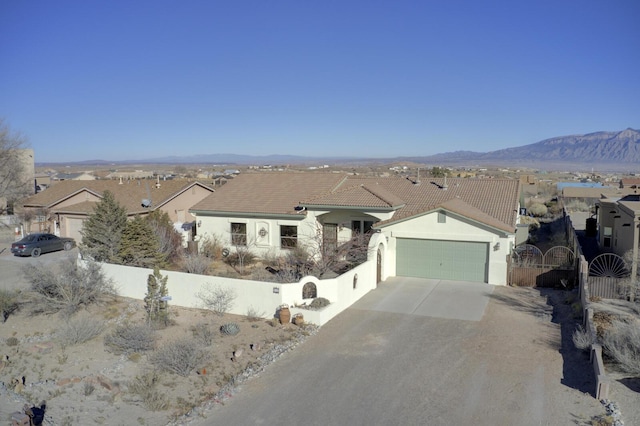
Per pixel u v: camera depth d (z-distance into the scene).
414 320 18.12
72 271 21.14
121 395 13.06
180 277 20.34
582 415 11.31
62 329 17.62
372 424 11.19
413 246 24.59
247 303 19.00
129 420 11.77
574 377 13.23
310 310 17.70
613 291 20.05
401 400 12.21
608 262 25.39
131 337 16.28
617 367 13.71
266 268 25.94
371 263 22.30
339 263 24.23
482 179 30.38
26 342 17.11
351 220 27.55
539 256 25.73
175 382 13.64
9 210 50.12
